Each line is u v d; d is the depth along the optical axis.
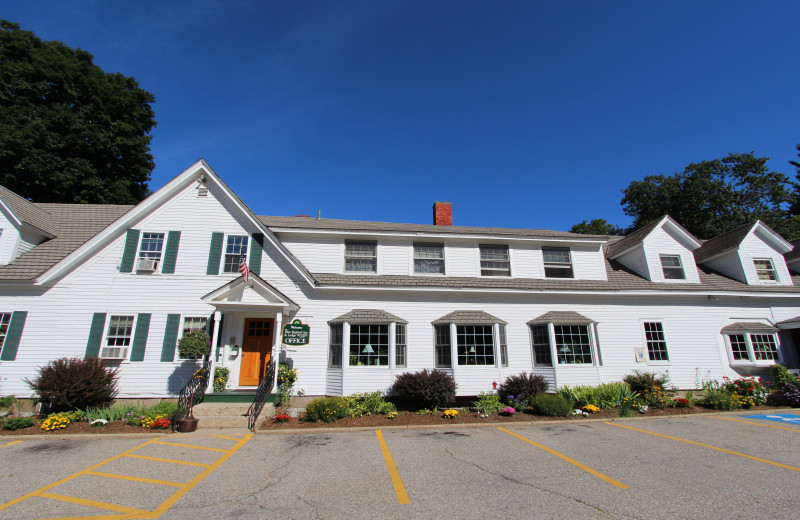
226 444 8.48
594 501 5.27
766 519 4.73
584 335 14.25
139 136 29.06
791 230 33.22
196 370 12.39
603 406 12.40
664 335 15.24
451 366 13.38
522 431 9.83
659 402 12.64
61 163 23.41
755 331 15.42
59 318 12.24
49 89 25.02
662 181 38.78
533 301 14.88
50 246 13.84
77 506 5.20
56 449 8.09
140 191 28.55
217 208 13.98
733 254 17.31
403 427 10.20
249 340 13.02
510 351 14.23
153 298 12.84
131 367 12.16
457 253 15.85
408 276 15.17
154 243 13.46
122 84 29.12
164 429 9.77
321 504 5.24
